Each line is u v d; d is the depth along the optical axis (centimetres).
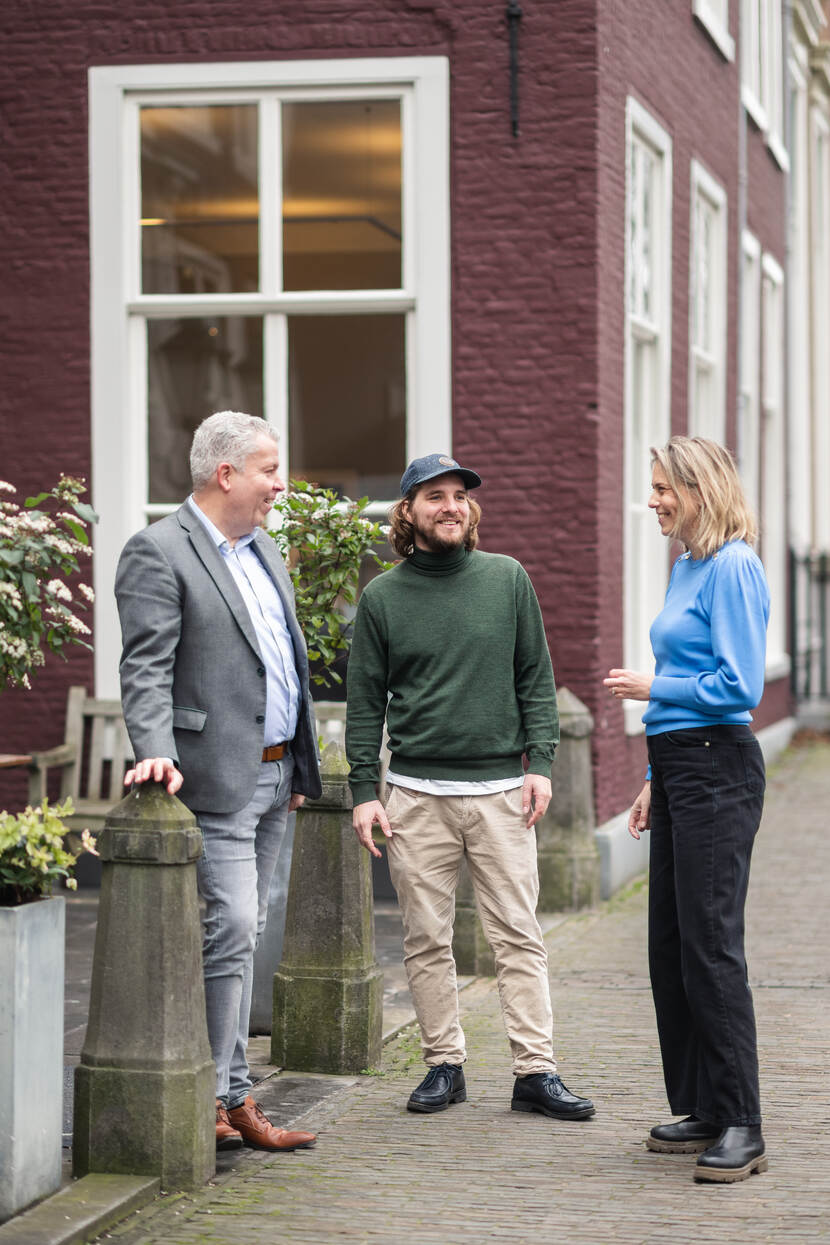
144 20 1046
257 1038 697
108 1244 466
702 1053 530
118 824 512
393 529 603
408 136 1038
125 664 525
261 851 561
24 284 1057
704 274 1472
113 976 513
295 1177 524
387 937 904
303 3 1037
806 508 2280
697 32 1381
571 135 1023
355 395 1051
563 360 1027
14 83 1053
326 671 793
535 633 597
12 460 1060
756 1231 473
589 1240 468
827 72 2295
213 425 541
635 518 1206
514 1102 597
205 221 1058
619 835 1040
